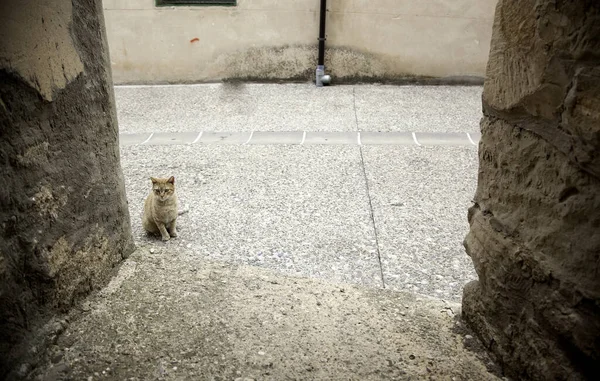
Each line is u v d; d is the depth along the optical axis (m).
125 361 1.91
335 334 2.12
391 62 7.44
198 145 5.39
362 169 4.75
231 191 4.34
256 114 6.34
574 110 1.37
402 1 7.06
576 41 1.36
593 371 1.43
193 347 2.00
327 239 3.55
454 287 2.97
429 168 4.78
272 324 2.18
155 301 2.32
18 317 1.77
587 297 1.39
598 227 1.35
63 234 2.07
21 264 1.80
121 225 2.65
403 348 2.03
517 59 1.66
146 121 6.16
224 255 3.34
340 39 7.30
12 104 1.73
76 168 2.18
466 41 7.28
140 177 4.64
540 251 1.59
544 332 1.60
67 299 2.12
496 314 1.91
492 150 1.92
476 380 1.83
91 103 2.31
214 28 7.20
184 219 3.88
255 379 1.83
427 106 6.61
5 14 1.67
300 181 4.52
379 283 3.01
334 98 6.88
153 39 7.21
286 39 7.30
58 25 2.00
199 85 7.43
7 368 1.70
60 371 1.83
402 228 3.70
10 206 1.73
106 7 7.00
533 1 1.53
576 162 1.40
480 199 2.05
